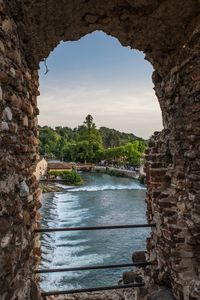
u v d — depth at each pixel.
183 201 3.58
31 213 3.30
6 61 2.50
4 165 2.36
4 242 2.29
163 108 4.38
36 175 3.69
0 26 2.40
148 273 4.19
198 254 3.42
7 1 2.61
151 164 4.29
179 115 3.70
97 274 11.25
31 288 3.13
